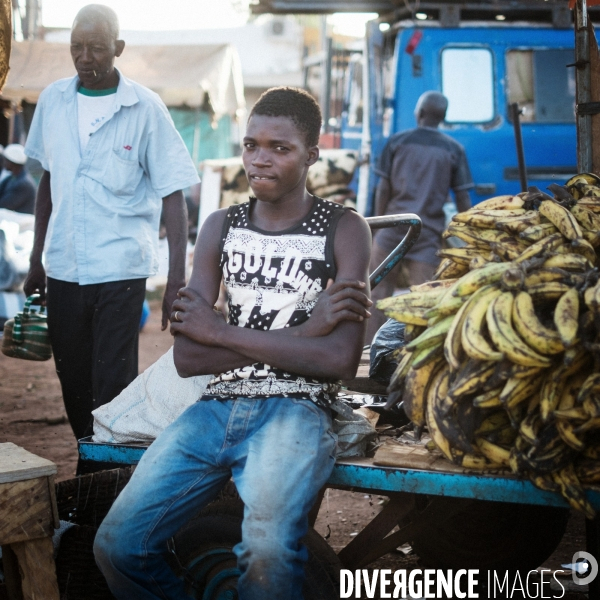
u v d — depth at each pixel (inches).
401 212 266.2
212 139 594.6
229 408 88.6
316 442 83.5
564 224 89.0
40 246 156.4
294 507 79.1
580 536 144.4
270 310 89.7
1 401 243.9
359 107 389.4
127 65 555.5
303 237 90.8
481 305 81.4
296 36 966.4
